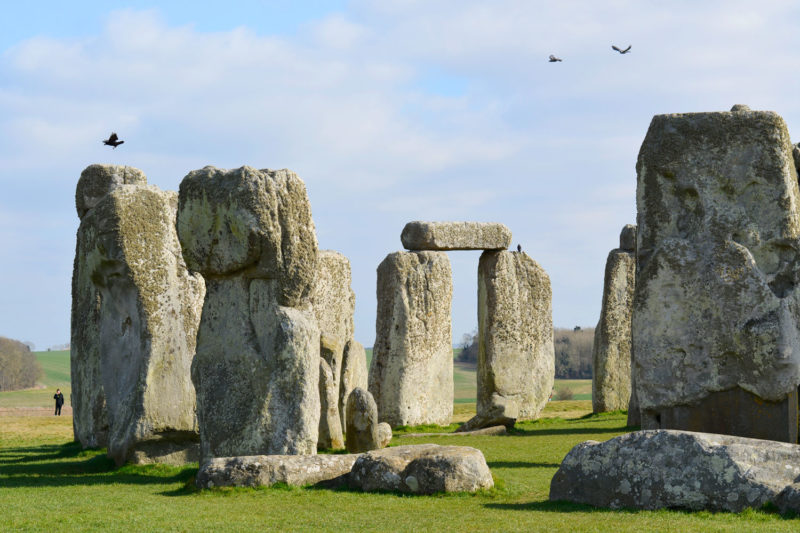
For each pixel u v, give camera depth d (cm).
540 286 3139
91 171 2111
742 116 1572
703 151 1584
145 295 1698
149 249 1719
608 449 1139
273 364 1454
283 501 1205
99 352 1967
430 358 2942
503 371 2514
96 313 2041
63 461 1855
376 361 2927
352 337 2417
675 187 1600
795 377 1528
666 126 1605
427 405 2927
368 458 1285
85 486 1438
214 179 1511
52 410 4153
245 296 1501
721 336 1559
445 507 1147
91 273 1816
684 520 1022
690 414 1580
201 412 1503
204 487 1308
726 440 1092
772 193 1555
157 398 1672
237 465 1311
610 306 3189
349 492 1261
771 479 1052
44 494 1340
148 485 1443
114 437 1706
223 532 1034
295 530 1036
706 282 1571
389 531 1020
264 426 1448
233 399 1480
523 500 1197
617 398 3175
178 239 1620
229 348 1498
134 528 1060
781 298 1543
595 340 3225
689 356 1577
